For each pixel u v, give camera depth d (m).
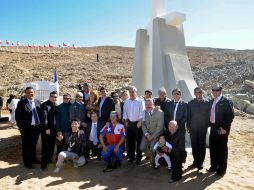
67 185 6.68
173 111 7.68
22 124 7.78
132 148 8.34
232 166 8.16
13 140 11.30
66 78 36.16
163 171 7.65
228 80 28.83
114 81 35.03
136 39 12.51
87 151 8.73
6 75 37.75
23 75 37.72
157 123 7.88
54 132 8.15
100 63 48.22
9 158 8.79
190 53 72.19
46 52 58.25
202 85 29.61
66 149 7.94
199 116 7.57
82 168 7.86
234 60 54.31
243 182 6.94
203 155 7.62
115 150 7.86
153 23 11.38
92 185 6.70
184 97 10.62
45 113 7.89
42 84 13.84
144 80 12.30
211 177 7.24
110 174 7.42
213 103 7.49
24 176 7.21
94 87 31.20
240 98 20.70
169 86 10.88
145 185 6.73
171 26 11.54
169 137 7.62
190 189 6.51
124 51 73.81
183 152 7.10
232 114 7.25
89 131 8.70
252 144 10.84
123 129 8.02
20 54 53.22
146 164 8.21
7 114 19.66
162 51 11.12
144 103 8.33
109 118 8.68
